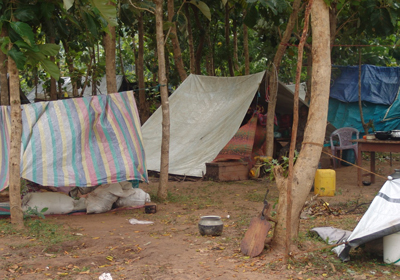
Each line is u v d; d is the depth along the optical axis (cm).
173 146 1075
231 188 913
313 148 440
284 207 449
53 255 463
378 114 1407
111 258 451
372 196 786
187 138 1077
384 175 1052
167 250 473
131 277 395
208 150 1040
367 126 1340
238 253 454
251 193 852
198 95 1124
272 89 1029
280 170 459
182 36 1534
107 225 600
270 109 1037
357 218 609
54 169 632
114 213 684
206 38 1645
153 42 1571
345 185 925
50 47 583
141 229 576
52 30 695
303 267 404
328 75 437
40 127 636
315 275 383
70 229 572
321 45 434
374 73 1410
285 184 449
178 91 1120
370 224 398
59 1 617
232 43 1862
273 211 662
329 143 1209
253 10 955
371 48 1502
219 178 995
